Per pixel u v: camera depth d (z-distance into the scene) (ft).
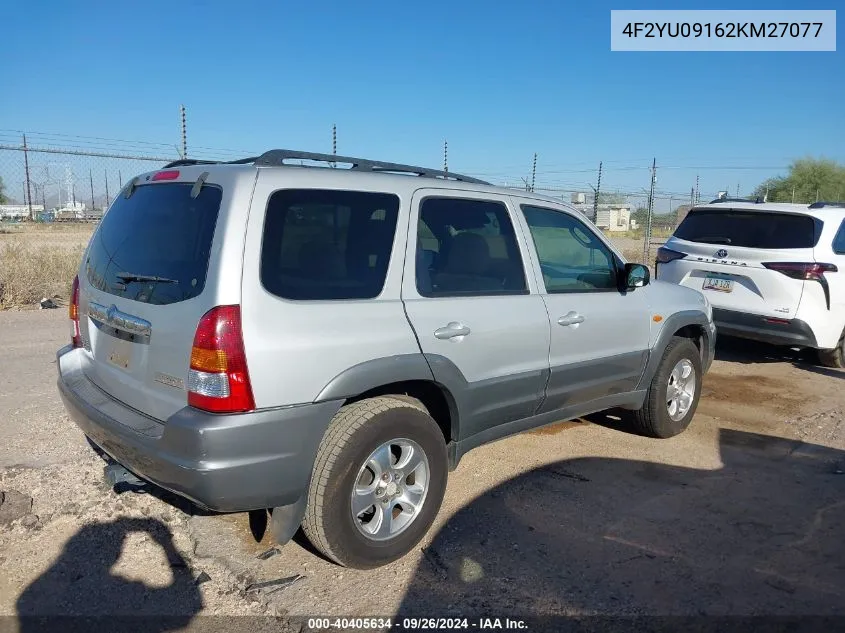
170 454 9.58
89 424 11.21
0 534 11.82
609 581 11.04
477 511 13.33
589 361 14.87
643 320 16.30
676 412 17.88
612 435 17.95
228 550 11.66
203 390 9.42
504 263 13.42
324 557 11.51
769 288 23.59
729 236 25.27
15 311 32.68
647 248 55.67
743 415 20.08
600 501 13.94
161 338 10.01
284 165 11.01
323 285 10.46
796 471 15.89
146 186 12.01
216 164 11.25
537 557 11.71
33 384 20.10
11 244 50.83
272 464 9.75
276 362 9.67
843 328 24.34
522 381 13.39
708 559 11.80
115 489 11.61
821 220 23.57
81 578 10.70
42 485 13.58
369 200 11.39
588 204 62.85
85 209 144.87
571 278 14.89
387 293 11.22
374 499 11.05
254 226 9.89
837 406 21.20
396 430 11.05
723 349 29.25
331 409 10.29
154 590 10.47
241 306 9.52
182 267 10.12
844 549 12.25
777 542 12.45
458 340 12.01
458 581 10.94
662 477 15.28
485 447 16.75
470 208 13.03
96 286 12.05
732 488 14.82
